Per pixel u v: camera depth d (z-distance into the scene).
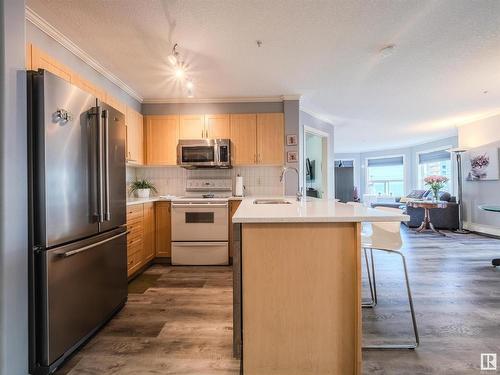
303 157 4.50
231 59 2.73
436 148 7.55
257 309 1.41
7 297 1.34
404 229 6.01
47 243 1.47
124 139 2.30
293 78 3.23
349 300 1.40
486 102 4.20
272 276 1.41
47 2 1.88
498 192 4.98
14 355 1.37
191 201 3.50
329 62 2.81
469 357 1.58
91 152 1.81
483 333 1.83
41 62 1.86
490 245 4.45
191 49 2.53
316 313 1.41
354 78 3.24
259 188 4.07
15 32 1.40
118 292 2.19
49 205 1.48
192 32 2.25
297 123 3.84
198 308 2.27
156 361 1.58
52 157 1.51
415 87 3.54
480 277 2.94
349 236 1.39
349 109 4.55
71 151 1.64
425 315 2.09
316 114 4.85
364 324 1.97
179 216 3.52
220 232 3.50
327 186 5.30
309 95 3.84
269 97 3.88
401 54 2.65
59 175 1.55
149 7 1.94
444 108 4.53
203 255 3.51
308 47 2.51
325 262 1.40
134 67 2.91
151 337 1.83
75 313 1.66
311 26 2.18
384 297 2.44
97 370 1.51
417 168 8.34
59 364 1.54
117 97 3.32
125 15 2.03
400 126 5.85
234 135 3.88
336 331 1.41
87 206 1.77
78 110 1.70
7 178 1.34
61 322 1.55
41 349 1.46
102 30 2.22
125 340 1.80
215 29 2.21
